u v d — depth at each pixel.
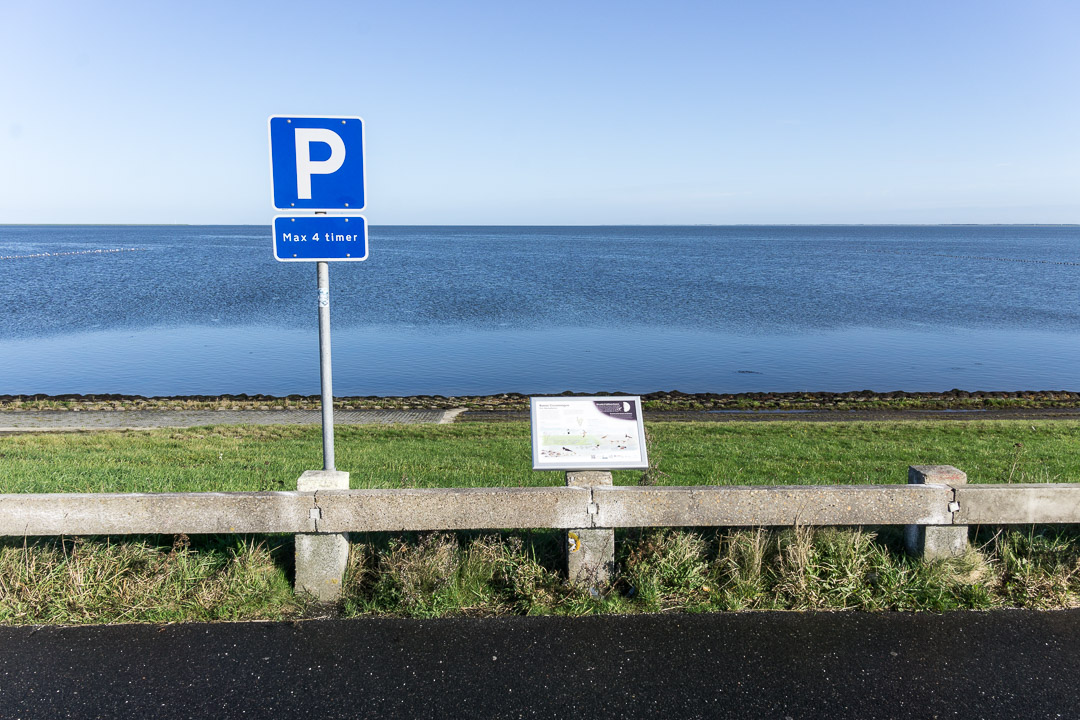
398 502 4.54
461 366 30.47
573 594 4.56
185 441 13.57
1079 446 12.33
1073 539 5.08
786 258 114.75
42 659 3.84
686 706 3.47
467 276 74.94
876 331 40.41
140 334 38.25
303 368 30.03
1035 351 34.56
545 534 5.39
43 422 18.41
